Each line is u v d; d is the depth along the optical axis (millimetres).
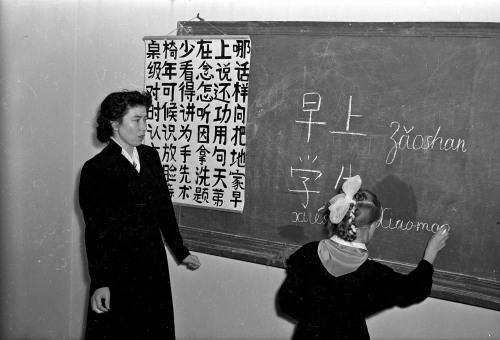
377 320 2133
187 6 2439
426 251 1916
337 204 1679
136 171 2148
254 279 2383
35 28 2764
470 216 1904
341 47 2074
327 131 2133
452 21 1896
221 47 2318
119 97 2090
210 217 2426
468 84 1865
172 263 2604
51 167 2844
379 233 2064
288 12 2211
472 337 1966
